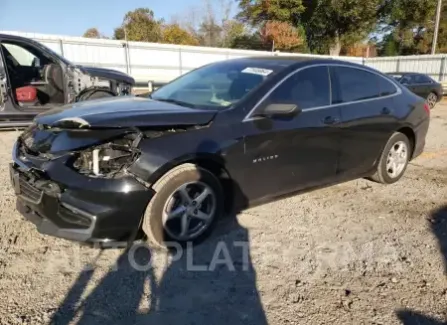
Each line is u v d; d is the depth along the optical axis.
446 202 4.27
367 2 36.94
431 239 3.37
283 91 3.46
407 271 2.85
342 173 4.09
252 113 3.22
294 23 39.97
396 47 42.78
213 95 3.49
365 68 4.37
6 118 6.52
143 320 2.23
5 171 4.88
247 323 2.24
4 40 6.54
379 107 4.33
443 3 38.59
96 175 2.62
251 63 3.90
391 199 4.30
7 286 2.49
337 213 3.86
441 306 2.45
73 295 2.44
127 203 2.64
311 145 3.63
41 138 2.95
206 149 2.91
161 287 2.56
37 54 7.08
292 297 2.49
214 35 45.91
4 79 6.39
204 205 3.11
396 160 4.75
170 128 2.87
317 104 3.72
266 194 3.44
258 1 39.00
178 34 41.34
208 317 2.28
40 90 7.01
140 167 2.67
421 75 15.27
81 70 7.21
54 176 2.66
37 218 2.88
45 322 2.18
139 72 21.00
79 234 2.64
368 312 2.37
